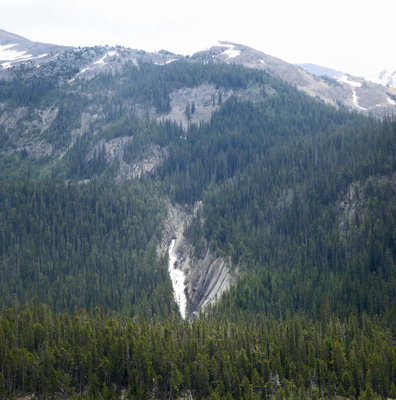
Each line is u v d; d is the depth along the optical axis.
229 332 142.88
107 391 116.38
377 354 127.50
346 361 126.88
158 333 135.50
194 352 129.00
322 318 155.88
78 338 130.62
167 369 124.81
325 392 121.69
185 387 123.44
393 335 143.25
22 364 117.94
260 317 156.12
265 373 126.19
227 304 174.25
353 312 155.38
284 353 132.12
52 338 131.00
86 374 121.69
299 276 179.50
